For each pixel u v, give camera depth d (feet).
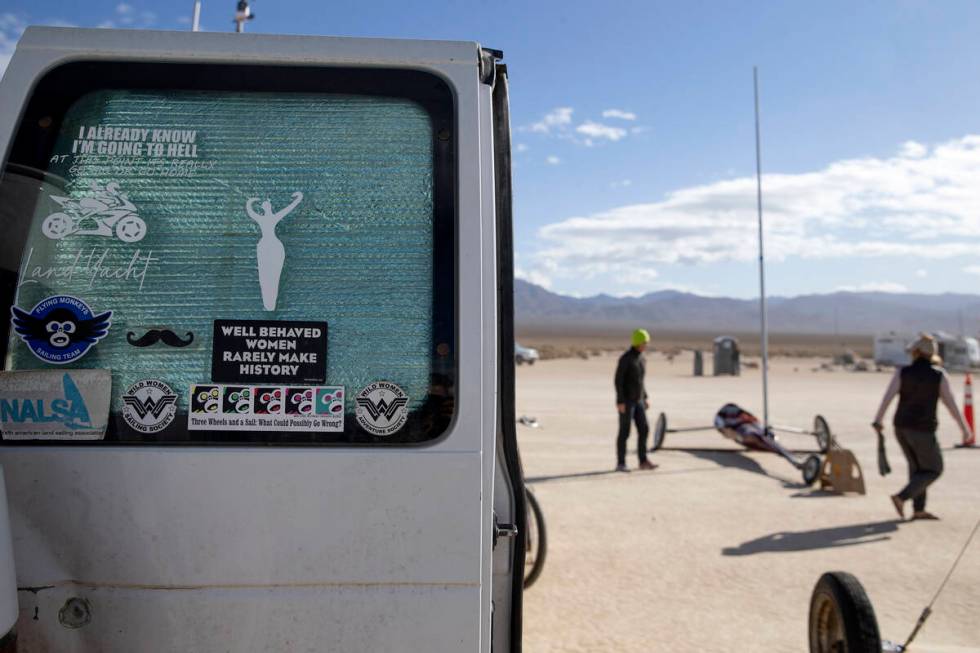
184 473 6.13
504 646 7.55
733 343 126.72
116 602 6.08
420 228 6.66
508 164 7.36
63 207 6.49
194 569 6.08
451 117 6.85
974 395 84.33
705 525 25.61
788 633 16.31
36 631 6.07
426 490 6.24
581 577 20.04
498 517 7.66
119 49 6.73
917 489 25.91
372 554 6.18
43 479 6.14
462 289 6.57
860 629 10.32
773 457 39.96
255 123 6.72
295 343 6.41
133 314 6.38
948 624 16.94
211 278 6.48
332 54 6.84
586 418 57.16
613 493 30.60
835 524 25.82
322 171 6.70
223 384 6.31
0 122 6.56
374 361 6.43
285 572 6.12
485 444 6.45
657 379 116.06
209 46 6.79
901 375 26.48
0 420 6.19
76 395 6.22
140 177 6.58
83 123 6.63
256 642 6.07
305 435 6.28
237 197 6.61
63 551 6.11
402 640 6.15
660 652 15.30
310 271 6.54
